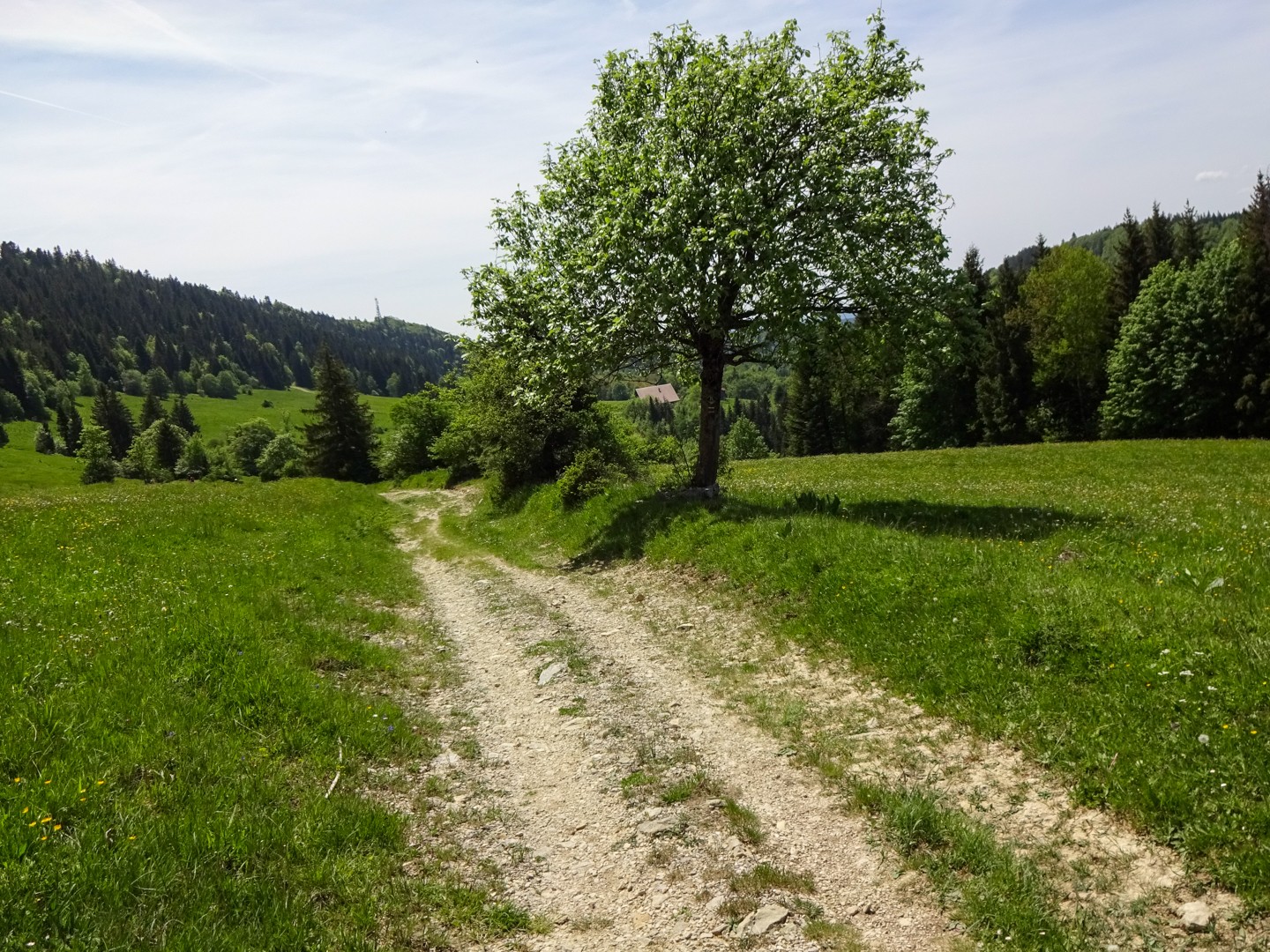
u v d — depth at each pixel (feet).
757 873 18.51
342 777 22.56
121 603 34.09
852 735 26.16
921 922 16.61
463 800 22.82
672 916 17.10
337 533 75.66
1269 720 19.62
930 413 240.73
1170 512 51.88
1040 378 214.90
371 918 16.21
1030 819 19.95
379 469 269.64
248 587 42.06
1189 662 22.91
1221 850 16.96
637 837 20.48
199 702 24.44
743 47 59.72
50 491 135.95
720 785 23.44
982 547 38.11
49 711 21.36
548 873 19.15
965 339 58.39
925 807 20.62
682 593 45.96
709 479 65.67
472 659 38.14
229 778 20.31
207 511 74.28
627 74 62.34
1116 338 206.39
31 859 15.24
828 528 44.39
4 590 34.86
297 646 32.63
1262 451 105.29
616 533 63.00
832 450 287.28
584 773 24.73
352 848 18.62
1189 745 19.90
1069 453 123.54
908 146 55.01
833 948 15.81
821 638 34.17
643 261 52.85
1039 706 24.04
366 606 46.80
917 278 54.13
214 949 14.10
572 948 16.10
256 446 456.04
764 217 50.67
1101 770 20.59
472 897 17.63
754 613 39.50
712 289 52.85
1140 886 16.83
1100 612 26.84
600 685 32.94
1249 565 31.60
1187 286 172.76
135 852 16.21
